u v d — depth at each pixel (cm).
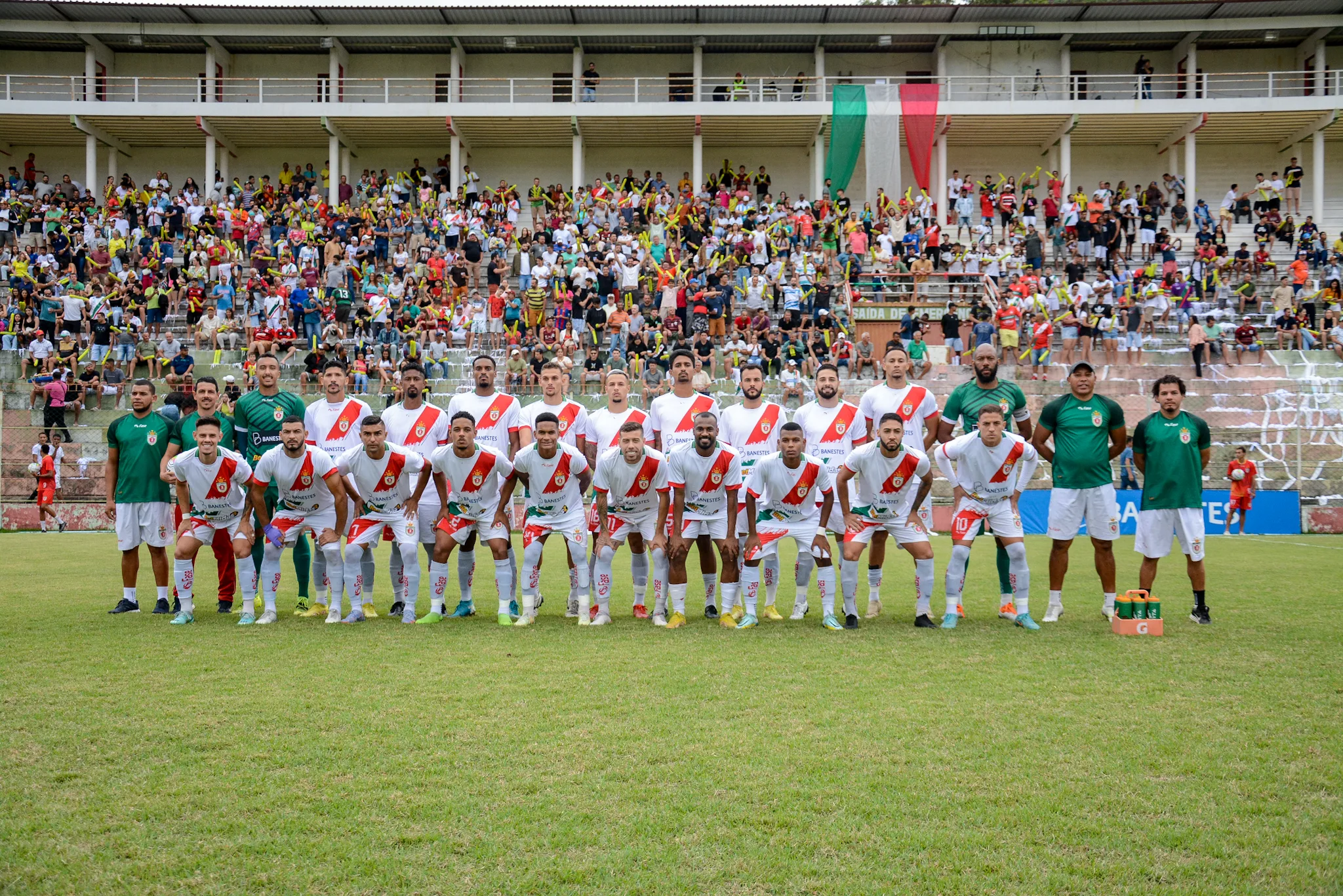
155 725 552
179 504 968
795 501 904
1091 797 450
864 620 947
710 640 822
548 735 537
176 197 3434
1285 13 3409
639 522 927
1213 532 2112
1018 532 909
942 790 457
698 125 3503
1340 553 1608
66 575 1290
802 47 3662
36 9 3394
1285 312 2739
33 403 2430
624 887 364
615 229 3081
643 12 3453
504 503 918
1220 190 3731
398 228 3175
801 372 2422
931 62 3709
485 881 368
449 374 2567
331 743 523
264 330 2591
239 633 852
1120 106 3409
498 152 3794
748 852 392
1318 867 381
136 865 380
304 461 902
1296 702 610
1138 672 691
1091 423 938
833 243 3000
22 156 3775
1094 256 3075
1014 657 748
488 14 3459
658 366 2369
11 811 432
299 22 3516
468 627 893
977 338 2541
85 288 2730
